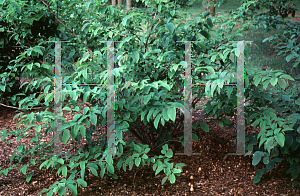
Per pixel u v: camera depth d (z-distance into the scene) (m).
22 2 2.91
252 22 2.86
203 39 2.64
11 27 3.44
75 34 3.05
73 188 2.18
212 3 2.33
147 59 2.63
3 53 4.25
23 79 5.19
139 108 2.36
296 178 2.62
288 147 2.32
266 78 2.16
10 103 4.78
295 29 3.43
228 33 2.81
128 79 2.46
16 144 3.46
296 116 2.26
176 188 2.57
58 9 3.15
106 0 2.72
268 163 2.43
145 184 2.63
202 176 2.73
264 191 2.48
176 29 2.28
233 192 2.49
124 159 2.40
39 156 2.85
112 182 2.67
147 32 2.64
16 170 2.88
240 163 2.92
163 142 3.08
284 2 4.43
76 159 2.41
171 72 2.41
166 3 2.57
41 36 4.03
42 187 2.59
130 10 3.10
